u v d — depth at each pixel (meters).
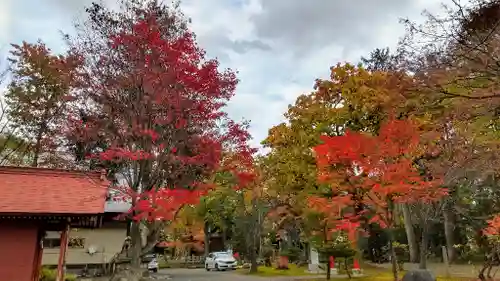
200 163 12.84
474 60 6.49
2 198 11.81
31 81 21.59
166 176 12.92
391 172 11.53
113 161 13.37
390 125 11.08
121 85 12.75
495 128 10.77
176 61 12.30
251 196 25.89
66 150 17.45
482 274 14.36
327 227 18.14
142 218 12.48
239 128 13.76
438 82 6.94
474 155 11.45
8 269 11.07
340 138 11.45
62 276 12.09
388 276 18.39
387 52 23.34
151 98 12.44
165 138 12.86
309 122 20.12
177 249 40.75
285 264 26.22
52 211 11.37
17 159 23.50
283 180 22.31
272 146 22.44
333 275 21.09
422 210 16.92
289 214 23.12
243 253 35.69
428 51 7.34
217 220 36.47
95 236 21.42
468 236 23.27
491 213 21.23
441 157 12.61
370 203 12.98
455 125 10.08
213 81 12.66
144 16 13.71
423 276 13.16
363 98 17.69
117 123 12.91
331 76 20.19
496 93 6.68
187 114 12.67
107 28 13.53
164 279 19.97
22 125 22.23
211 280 19.70
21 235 11.45
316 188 19.67
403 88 7.60
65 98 14.00
